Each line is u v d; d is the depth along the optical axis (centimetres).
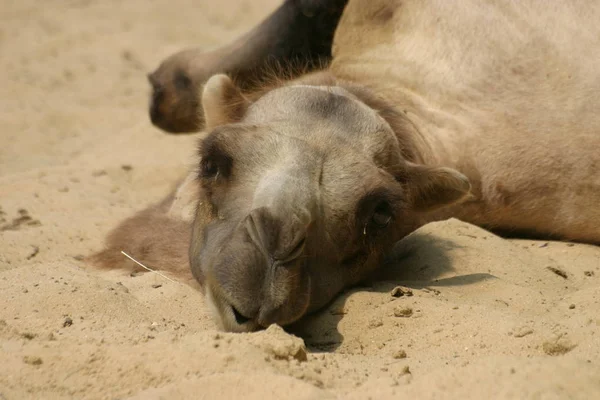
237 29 7206
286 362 1917
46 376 1880
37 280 2438
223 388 1778
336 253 2377
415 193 2711
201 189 2528
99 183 3988
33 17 7456
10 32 7062
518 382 1758
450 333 2144
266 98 2733
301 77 3178
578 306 2345
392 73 3272
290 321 2167
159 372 1870
